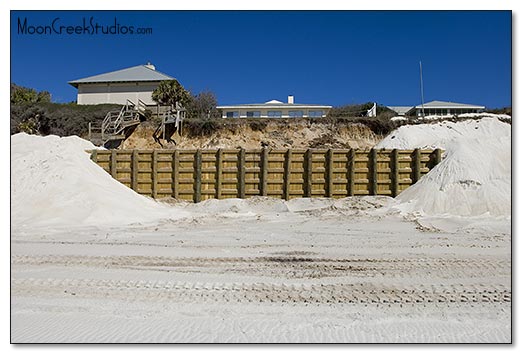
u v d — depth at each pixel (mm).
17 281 7855
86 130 35562
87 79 44406
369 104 45469
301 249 10641
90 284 7703
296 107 46875
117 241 11594
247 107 46906
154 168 21062
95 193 16516
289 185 20703
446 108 52000
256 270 8672
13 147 19359
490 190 16312
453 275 8250
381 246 10945
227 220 16000
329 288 7520
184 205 20203
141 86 43625
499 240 11562
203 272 8531
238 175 20906
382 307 6703
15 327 5938
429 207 16766
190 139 32906
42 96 44156
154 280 7930
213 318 6246
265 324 6039
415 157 20094
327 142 31969
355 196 20156
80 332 5773
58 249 10484
